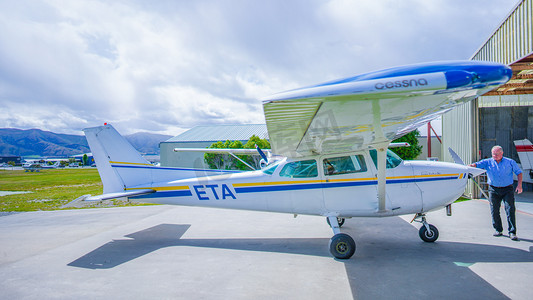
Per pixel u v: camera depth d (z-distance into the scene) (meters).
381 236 5.12
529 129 11.07
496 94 10.80
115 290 3.24
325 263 3.93
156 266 3.96
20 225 6.68
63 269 3.90
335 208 4.52
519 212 6.71
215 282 3.40
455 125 10.04
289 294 3.04
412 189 4.45
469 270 3.52
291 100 2.36
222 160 17.22
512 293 2.93
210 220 6.81
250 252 4.49
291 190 4.68
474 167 4.85
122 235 5.62
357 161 4.51
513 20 6.70
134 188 5.32
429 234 4.65
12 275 3.72
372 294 2.99
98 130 5.35
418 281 3.27
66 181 22.75
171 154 28.34
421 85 2.32
